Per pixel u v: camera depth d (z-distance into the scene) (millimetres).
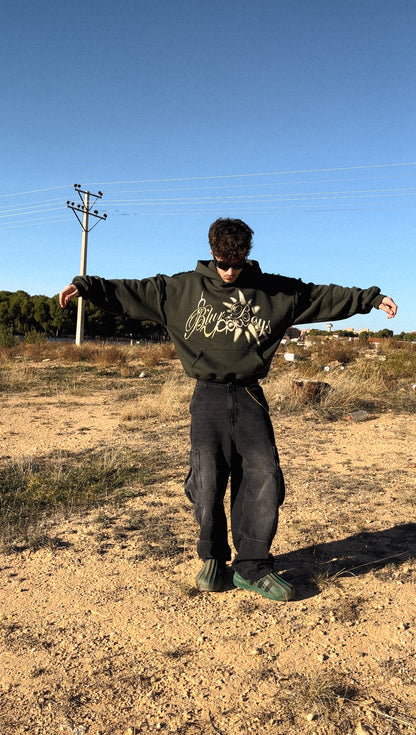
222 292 2699
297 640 2441
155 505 4445
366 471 5309
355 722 1910
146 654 2371
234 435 2756
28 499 4590
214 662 2293
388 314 2623
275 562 3248
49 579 3162
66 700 2078
